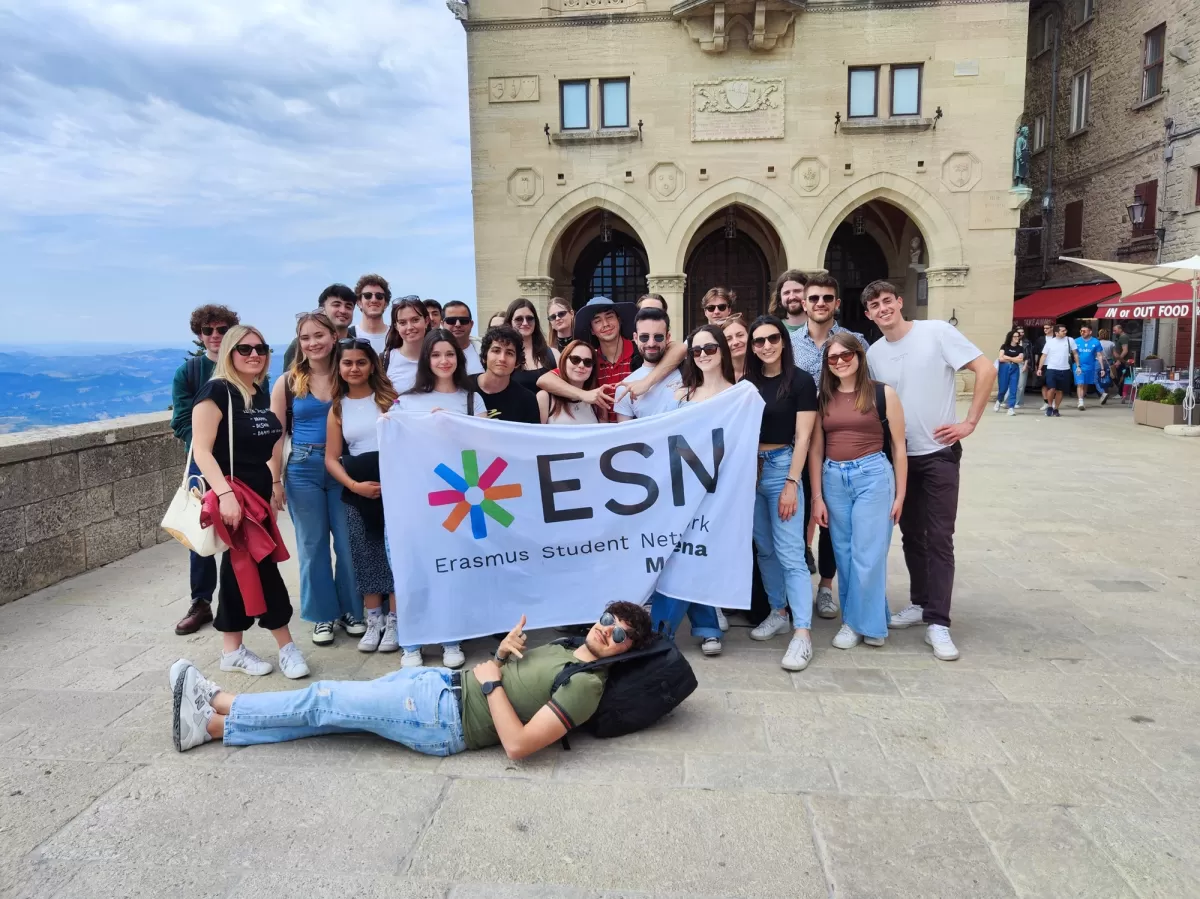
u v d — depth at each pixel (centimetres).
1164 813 292
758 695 397
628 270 2277
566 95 1850
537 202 1862
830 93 1802
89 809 301
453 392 456
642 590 445
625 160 1839
